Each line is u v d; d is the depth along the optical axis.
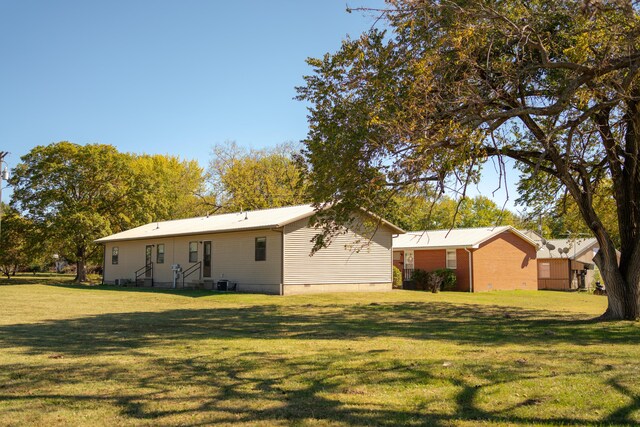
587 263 42.22
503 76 12.52
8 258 48.72
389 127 11.08
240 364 8.79
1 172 35.50
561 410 6.09
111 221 45.56
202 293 28.27
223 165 56.62
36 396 6.80
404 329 14.03
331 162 12.23
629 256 15.30
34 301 23.89
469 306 23.09
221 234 31.42
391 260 31.70
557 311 20.92
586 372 7.83
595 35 11.66
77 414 6.04
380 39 12.50
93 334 12.85
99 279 51.38
